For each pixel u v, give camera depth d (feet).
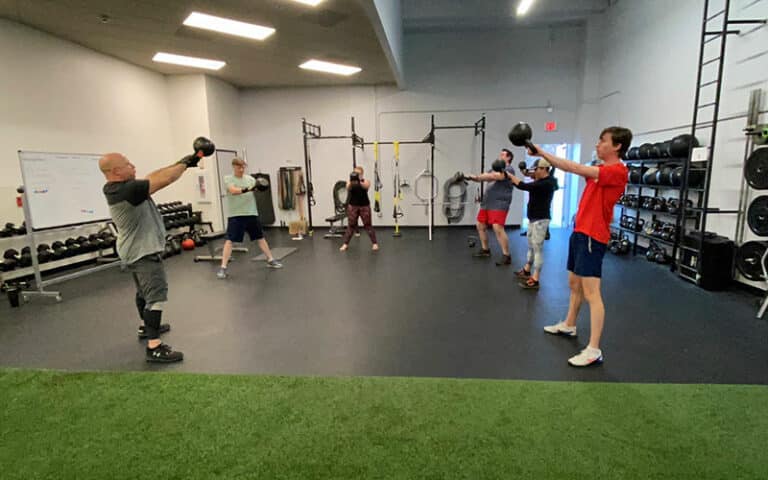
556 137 27.84
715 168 15.57
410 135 28.78
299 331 10.66
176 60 21.63
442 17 26.08
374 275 16.28
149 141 23.57
